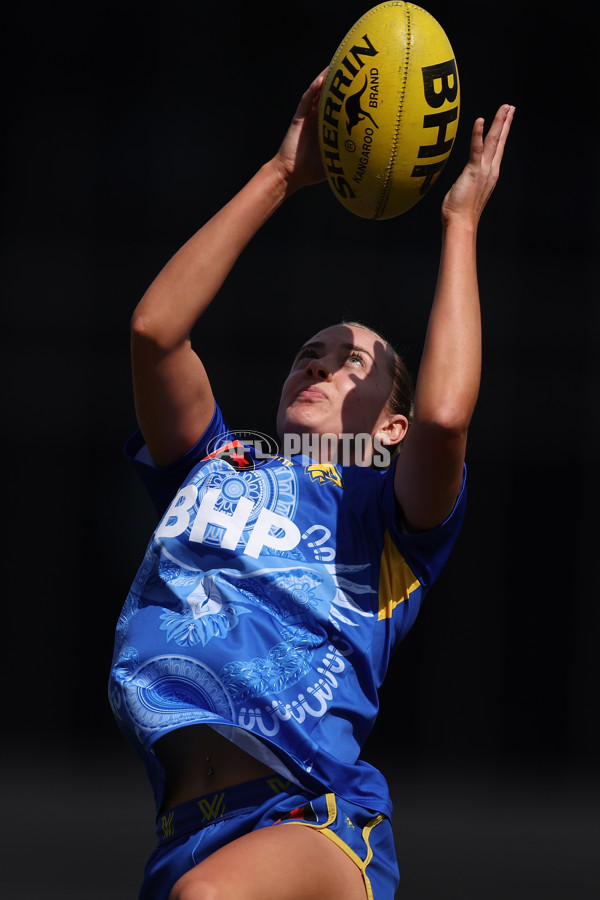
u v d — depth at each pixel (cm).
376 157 994
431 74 991
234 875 771
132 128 4738
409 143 992
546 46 4588
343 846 849
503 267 4681
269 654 884
